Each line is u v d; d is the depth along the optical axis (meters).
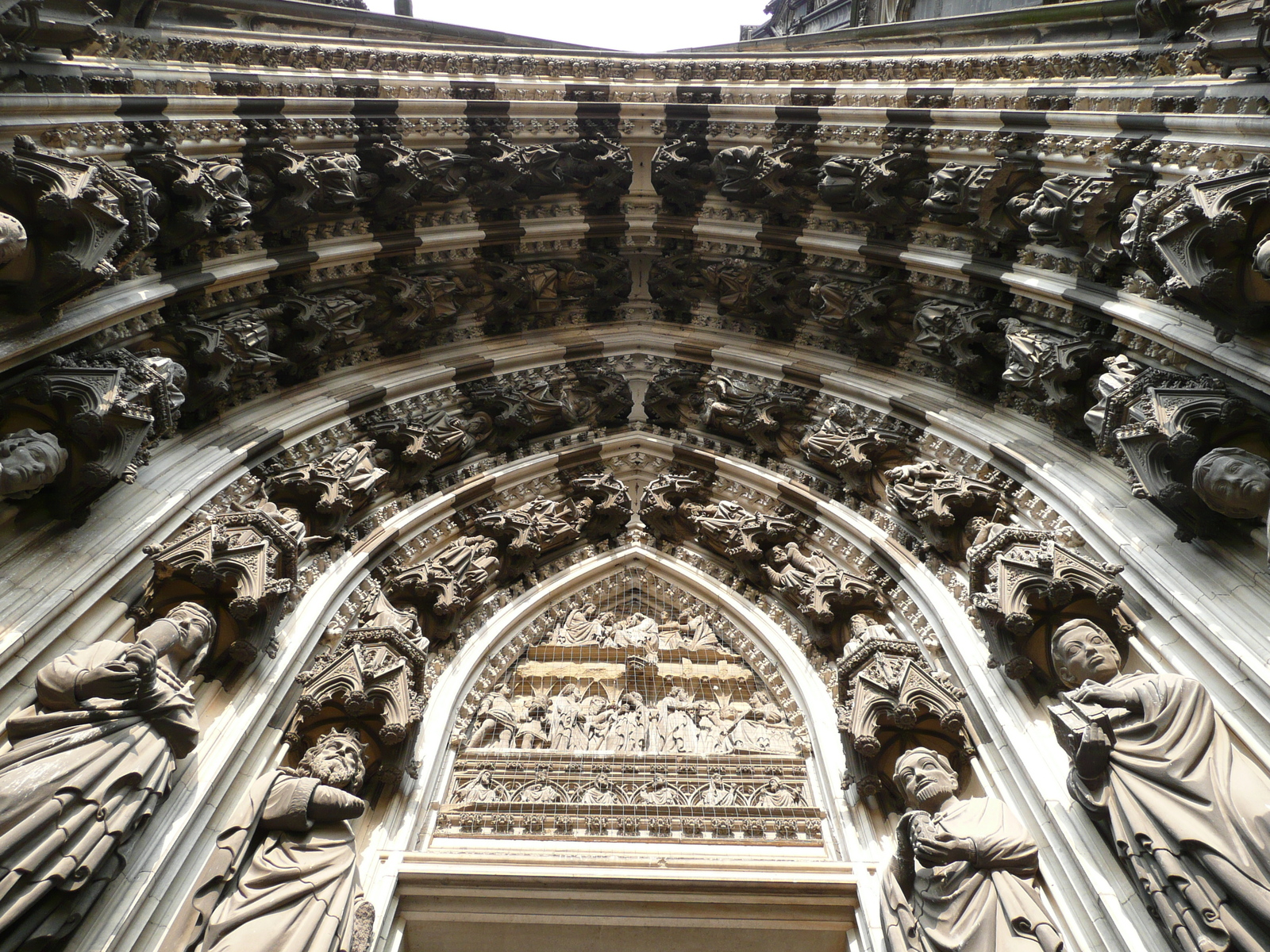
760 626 7.82
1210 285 4.68
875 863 5.55
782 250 9.32
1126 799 4.11
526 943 5.55
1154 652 4.99
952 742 5.68
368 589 7.02
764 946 5.52
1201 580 4.90
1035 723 5.29
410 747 6.04
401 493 7.98
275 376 7.74
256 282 7.57
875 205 8.23
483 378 9.21
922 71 8.54
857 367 8.86
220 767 4.95
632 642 8.02
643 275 10.48
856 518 7.85
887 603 7.10
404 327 8.76
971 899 4.33
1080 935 4.24
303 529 6.35
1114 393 5.62
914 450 7.79
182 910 4.33
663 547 8.91
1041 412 6.95
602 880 5.52
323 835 4.84
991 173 7.37
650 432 9.79
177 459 6.39
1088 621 5.21
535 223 9.66
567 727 7.07
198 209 6.55
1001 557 5.77
